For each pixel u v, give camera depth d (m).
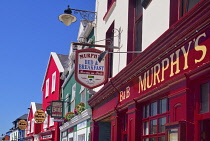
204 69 5.30
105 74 11.66
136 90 8.62
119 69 11.12
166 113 7.18
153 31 8.34
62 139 23.67
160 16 7.96
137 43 10.19
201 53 5.42
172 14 7.37
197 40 5.56
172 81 6.28
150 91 7.45
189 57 5.80
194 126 5.74
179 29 5.95
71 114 18.94
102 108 12.39
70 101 21.50
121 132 10.27
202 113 5.67
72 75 21.09
